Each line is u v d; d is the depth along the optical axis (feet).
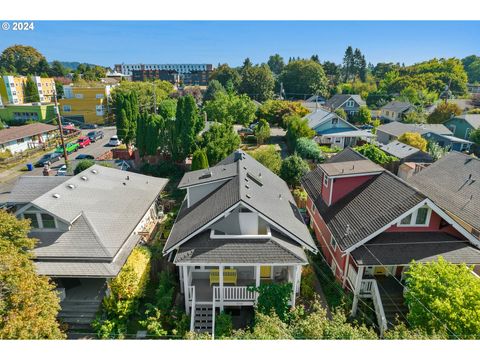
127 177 86.69
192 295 50.21
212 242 51.42
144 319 52.54
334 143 170.81
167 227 80.48
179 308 54.03
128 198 75.10
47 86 290.76
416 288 41.11
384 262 49.47
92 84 319.88
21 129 174.81
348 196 66.69
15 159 147.84
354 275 53.67
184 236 52.42
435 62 366.22
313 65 379.76
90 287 57.67
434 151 136.67
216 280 54.80
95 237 56.39
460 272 42.39
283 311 50.83
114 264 53.31
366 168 67.72
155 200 82.23
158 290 54.85
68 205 60.49
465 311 36.63
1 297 34.42
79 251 53.83
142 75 550.36
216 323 49.85
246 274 58.75
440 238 53.36
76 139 190.19
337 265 60.64
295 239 54.08
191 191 67.56
